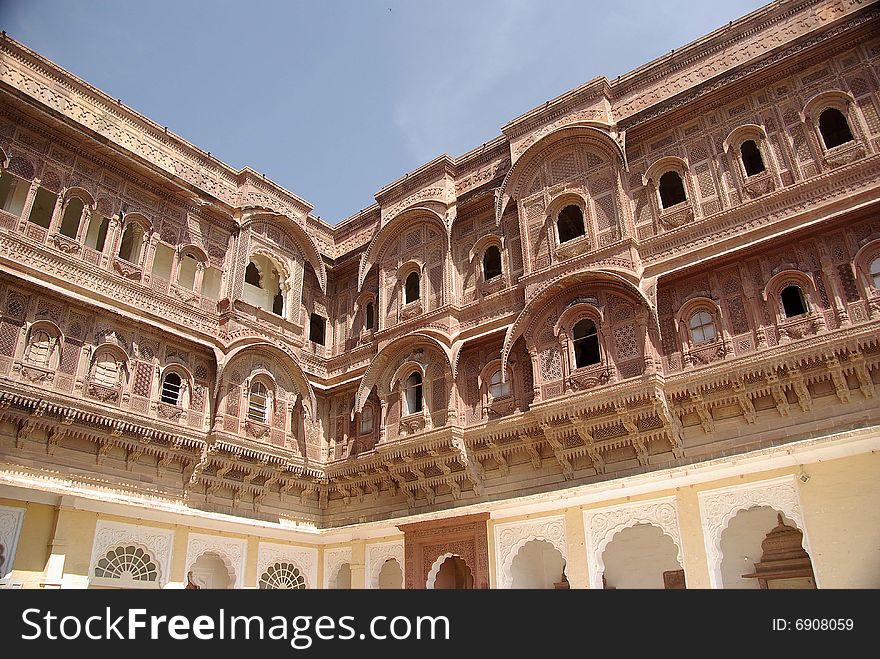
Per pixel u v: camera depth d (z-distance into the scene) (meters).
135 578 17.06
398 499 20.58
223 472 19.34
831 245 15.18
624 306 17.08
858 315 14.41
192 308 20.23
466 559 16.94
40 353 16.67
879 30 15.69
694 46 18.58
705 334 16.23
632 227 17.78
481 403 19.33
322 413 23.14
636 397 15.84
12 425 15.70
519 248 20.05
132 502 16.88
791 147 16.30
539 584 18.53
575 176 19.17
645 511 14.80
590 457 16.97
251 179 23.02
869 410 13.95
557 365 17.67
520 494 18.00
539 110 20.30
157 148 20.84
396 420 20.72
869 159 14.92
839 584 12.09
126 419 17.36
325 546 20.98
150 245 19.86
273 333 22.03
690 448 15.81
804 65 16.59
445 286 21.00
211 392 19.92
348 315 24.30
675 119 18.20
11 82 17.72
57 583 15.14
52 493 15.55
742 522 16.66
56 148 18.39
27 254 16.94
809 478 13.01
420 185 23.00
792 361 14.59
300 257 23.88
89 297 17.73
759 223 16.00
